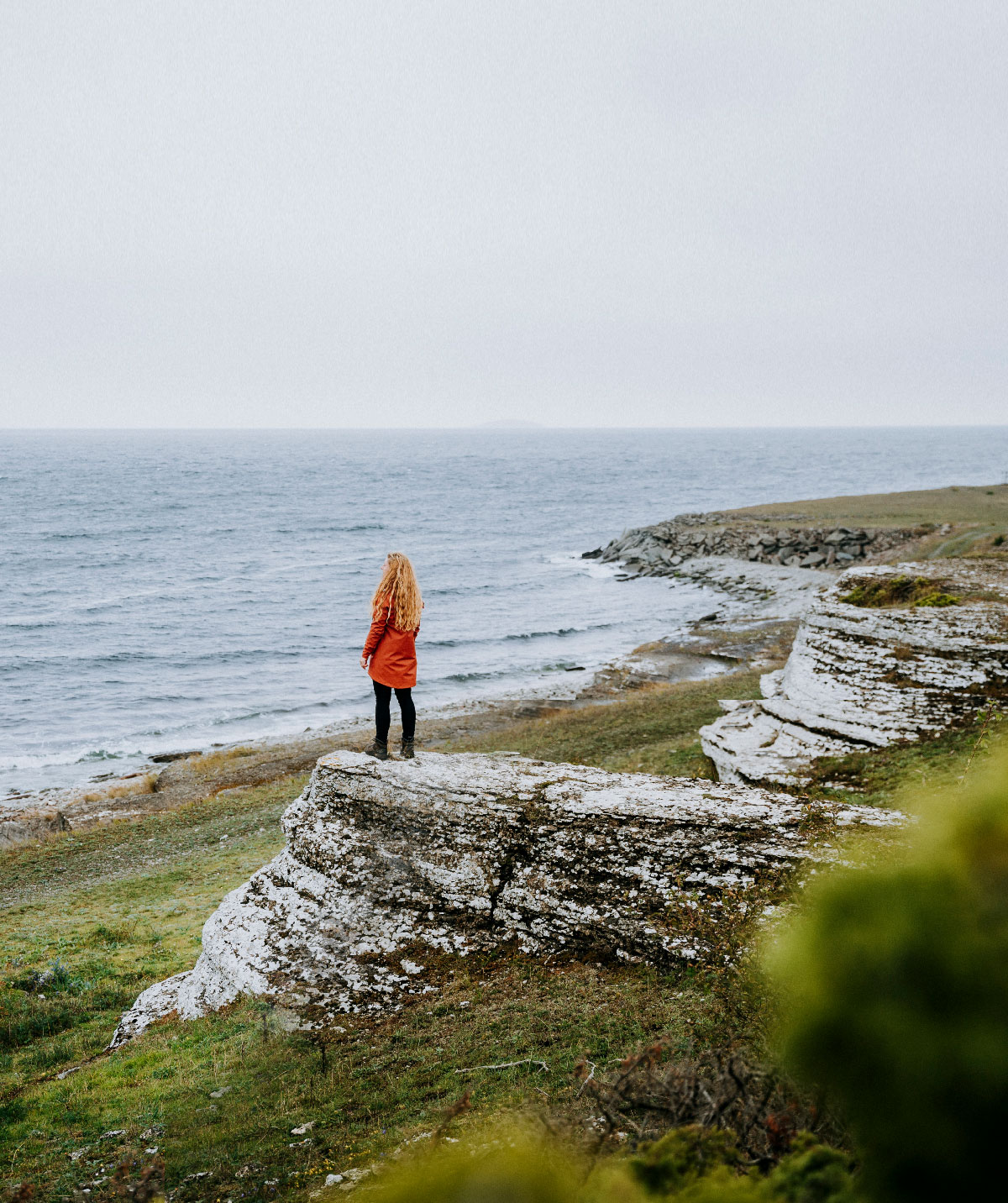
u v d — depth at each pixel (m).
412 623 11.05
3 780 36.81
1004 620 17.83
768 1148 2.12
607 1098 3.33
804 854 8.48
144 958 15.04
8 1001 12.65
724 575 75.19
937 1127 0.61
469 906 9.97
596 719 32.97
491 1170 0.84
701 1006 6.93
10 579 85.31
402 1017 8.89
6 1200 5.75
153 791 32.09
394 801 10.69
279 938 10.38
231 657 57.44
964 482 195.12
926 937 0.65
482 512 144.62
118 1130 7.51
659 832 9.29
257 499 167.88
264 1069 8.27
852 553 72.25
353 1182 5.29
